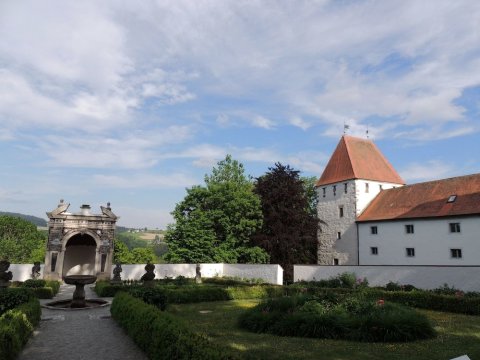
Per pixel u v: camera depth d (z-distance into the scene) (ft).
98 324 47.70
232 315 55.52
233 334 42.39
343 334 40.27
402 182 168.14
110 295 77.92
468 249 112.88
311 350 35.65
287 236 134.41
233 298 75.97
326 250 167.84
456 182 131.54
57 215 104.58
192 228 134.72
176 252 134.51
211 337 40.86
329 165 175.01
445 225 119.85
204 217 136.15
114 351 35.45
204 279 116.16
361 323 40.16
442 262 119.44
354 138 174.40
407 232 131.64
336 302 47.32
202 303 70.08
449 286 80.74
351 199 157.79
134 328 38.65
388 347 36.70
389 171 168.96
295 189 141.28
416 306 64.75
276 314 44.34
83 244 125.39
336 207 165.68
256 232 138.31
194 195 141.28
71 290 90.07
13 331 31.30
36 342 38.50
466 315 56.75
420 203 134.21
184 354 25.85
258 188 145.48
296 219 138.82
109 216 108.58
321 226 171.32
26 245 221.66
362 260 148.77
